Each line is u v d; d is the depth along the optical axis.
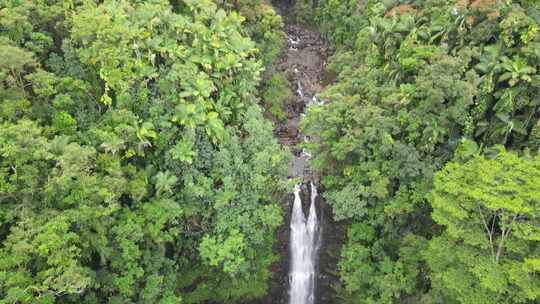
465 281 18.38
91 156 19.81
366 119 24.34
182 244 26.02
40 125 21.00
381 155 24.00
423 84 22.44
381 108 25.23
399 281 23.77
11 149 16.81
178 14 28.08
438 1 27.20
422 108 23.36
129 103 22.50
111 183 19.11
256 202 25.69
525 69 21.81
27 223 16.64
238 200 25.22
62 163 17.34
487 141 23.73
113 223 20.66
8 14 20.97
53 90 20.66
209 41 26.22
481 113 23.16
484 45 24.36
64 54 22.81
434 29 25.77
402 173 22.83
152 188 23.33
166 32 25.27
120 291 20.25
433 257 20.27
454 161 22.70
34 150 17.52
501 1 23.53
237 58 27.38
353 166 25.25
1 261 15.59
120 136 21.48
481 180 18.27
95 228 18.84
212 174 24.83
